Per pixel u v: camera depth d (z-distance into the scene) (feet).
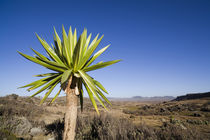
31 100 82.89
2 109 28.45
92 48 8.87
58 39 10.27
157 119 45.47
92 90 8.30
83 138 16.35
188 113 65.82
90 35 11.62
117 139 14.61
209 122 37.06
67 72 7.52
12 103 50.19
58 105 86.48
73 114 7.84
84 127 20.49
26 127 20.10
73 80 8.48
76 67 8.61
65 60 8.93
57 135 18.12
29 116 32.60
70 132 7.60
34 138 17.74
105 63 8.58
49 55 9.91
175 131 17.43
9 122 19.62
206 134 21.21
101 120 21.74
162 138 16.02
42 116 37.32
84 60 8.80
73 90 8.23
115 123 19.93
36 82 8.67
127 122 21.72
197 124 34.50
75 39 10.12
